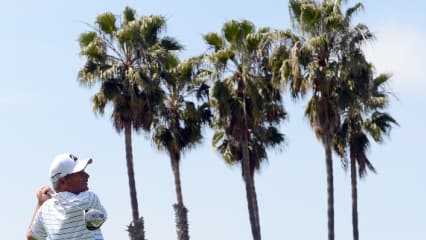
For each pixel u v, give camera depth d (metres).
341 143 109.31
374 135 107.81
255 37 97.38
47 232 20.38
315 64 91.62
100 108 99.00
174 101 103.69
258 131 99.38
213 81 98.56
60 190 20.59
